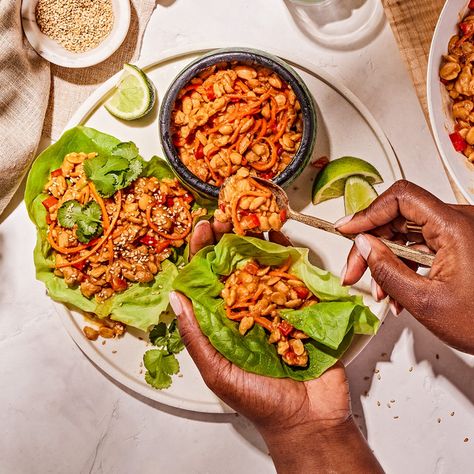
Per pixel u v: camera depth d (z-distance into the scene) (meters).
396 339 0.69
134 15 0.67
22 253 0.68
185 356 0.66
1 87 0.65
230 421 0.70
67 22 0.65
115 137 0.65
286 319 0.59
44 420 0.69
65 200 0.63
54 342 0.69
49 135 0.67
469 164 0.64
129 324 0.64
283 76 0.60
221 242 0.60
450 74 0.62
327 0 0.69
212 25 0.68
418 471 0.70
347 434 0.61
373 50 0.69
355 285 0.66
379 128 0.65
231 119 0.61
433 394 0.70
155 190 0.64
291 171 0.59
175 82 0.60
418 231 0.60
